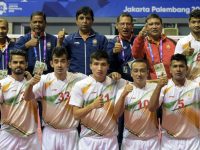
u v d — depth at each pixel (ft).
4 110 20.21
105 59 19.67
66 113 20.10
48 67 22.59
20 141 20.21
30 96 19.57
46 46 22.66
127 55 22.17
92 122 19.67
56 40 23.04
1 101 20.17
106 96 19.84
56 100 20.12
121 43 22.33
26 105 20.17
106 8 39.78
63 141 20.02
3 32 22.41
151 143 19.95
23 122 20.16
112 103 19.86
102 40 22.40
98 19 39.81
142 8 39.55
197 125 19.88
